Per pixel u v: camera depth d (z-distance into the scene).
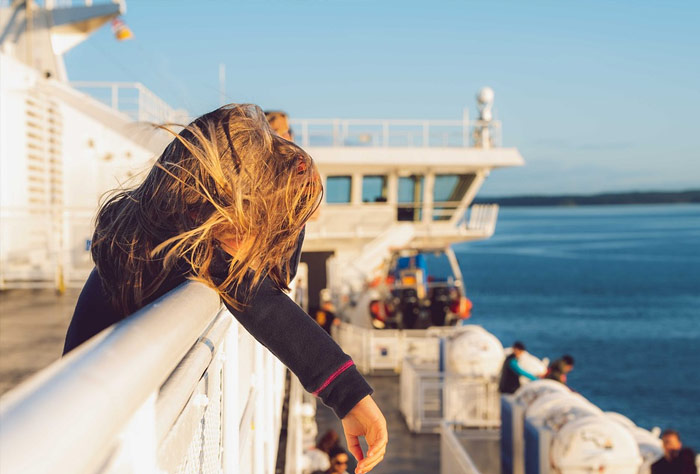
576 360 48.84
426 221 23.64
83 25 17.36
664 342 55.94
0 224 12.76
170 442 0.88
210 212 1.16
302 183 1.22
